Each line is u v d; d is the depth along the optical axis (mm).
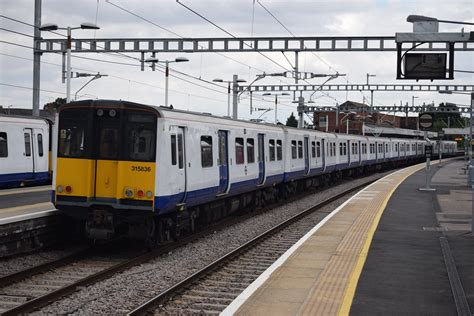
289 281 9648
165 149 13477
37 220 13812
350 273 10336
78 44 29141
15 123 25016
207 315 8734
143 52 28375
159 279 11250
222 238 16562
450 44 16562
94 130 13508
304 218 20594
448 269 10828
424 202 23266
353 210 20141
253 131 21547
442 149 92625
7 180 24484
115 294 9984
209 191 16875
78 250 14461
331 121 97312
